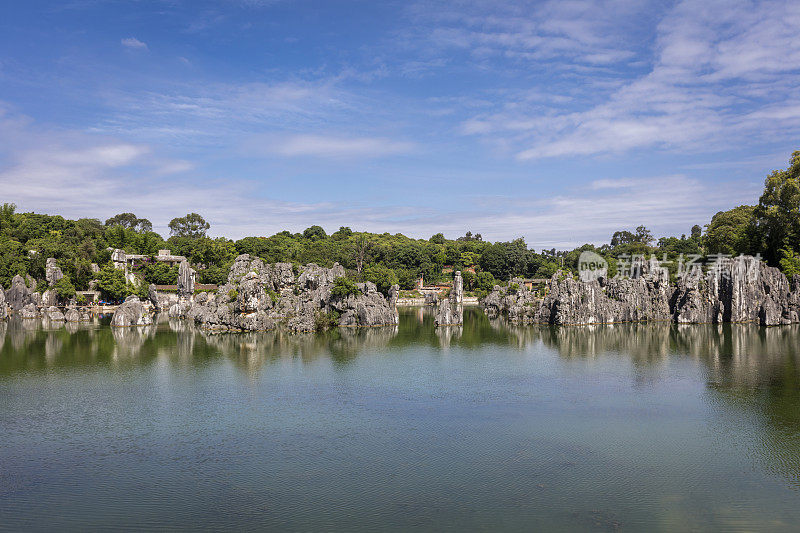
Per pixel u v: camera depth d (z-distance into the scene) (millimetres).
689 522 47844
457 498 52156
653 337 154375
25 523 47750
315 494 53000
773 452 63156
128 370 106750
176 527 47062
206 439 67562
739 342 142125
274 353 127250
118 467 59219
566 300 185125
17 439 67438
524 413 78250
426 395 88312
